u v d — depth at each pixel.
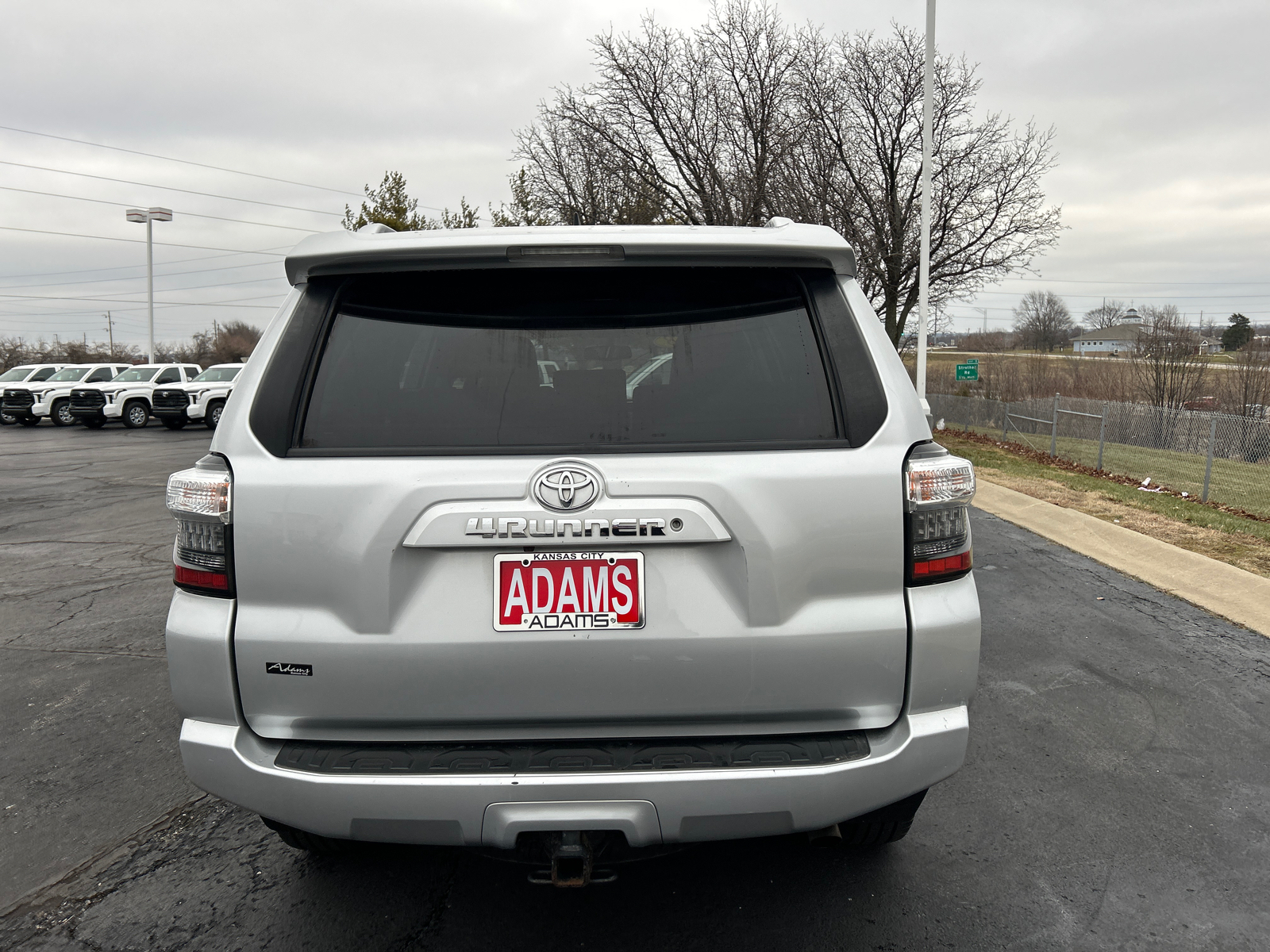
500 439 1.87
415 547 1.81
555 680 1.83
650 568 1.84
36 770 3.45
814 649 1.85
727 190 29.91
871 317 2.03
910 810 2.31
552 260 1.93
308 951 2.27
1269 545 7.44
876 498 1.88
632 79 30.80
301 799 1.81
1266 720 3.84
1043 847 2.77
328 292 1.99
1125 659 4.65
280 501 1.85
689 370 1.93
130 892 2.58
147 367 29.36
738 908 2.42
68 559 7.67
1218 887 2.55
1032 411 21.14
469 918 2.40
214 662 1.87
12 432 26.73
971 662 1.94
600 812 1.77
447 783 1.77
